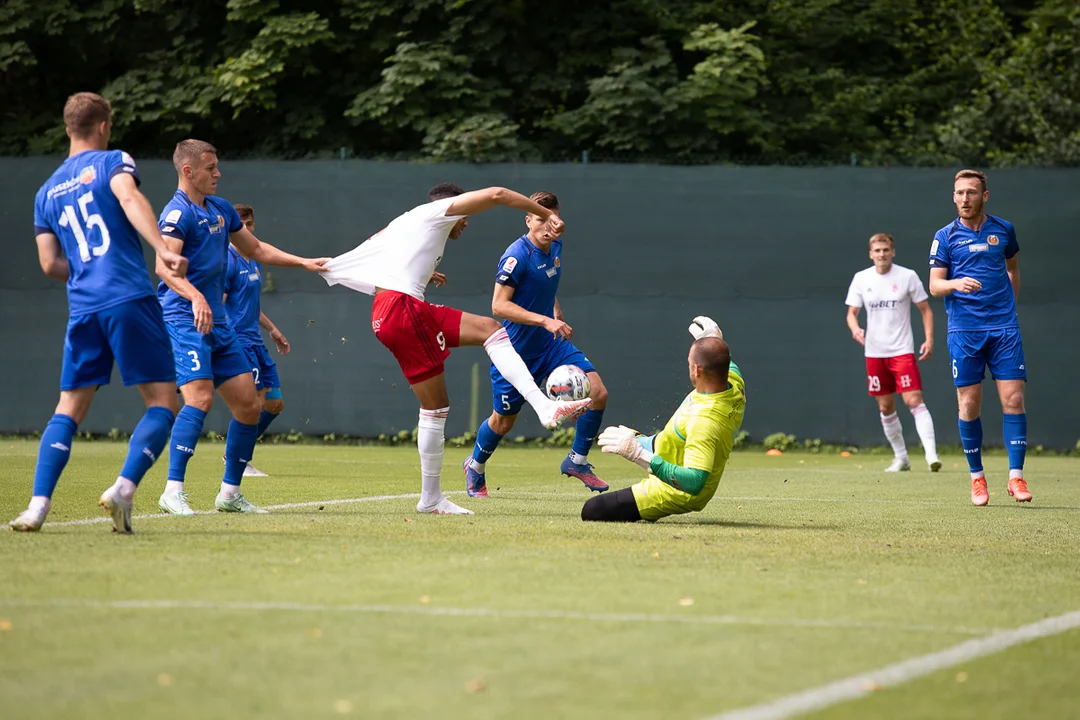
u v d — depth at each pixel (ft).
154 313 46.24
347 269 58.70
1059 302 122.62
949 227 73.20
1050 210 122.42
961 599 35.19
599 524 53.93
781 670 26.22
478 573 38.04
